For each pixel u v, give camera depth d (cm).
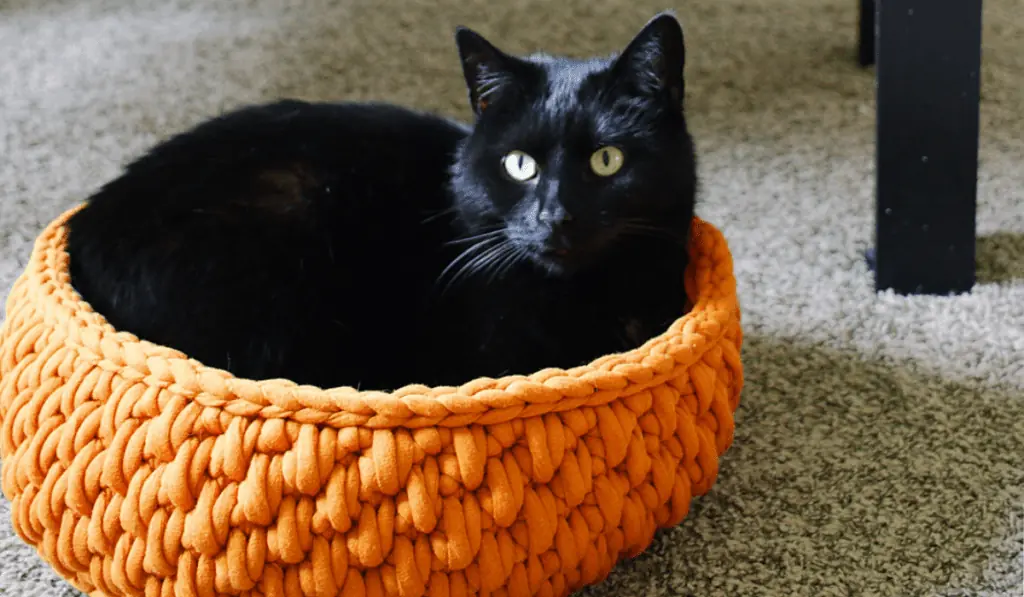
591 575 87
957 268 133
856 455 107
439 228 116
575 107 102
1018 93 179
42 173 165
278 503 79
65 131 176
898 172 129
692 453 92
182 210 106
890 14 121
